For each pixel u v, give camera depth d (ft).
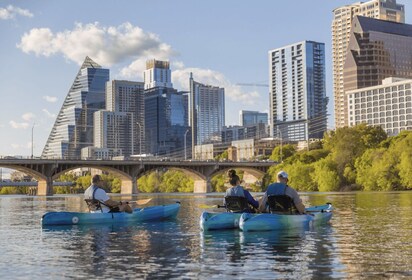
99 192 93.09
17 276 44.37
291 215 77.61
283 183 78.48
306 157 535.19
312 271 44.93
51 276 44.04
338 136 544.21
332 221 95.20
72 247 62.03
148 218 98.02
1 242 68.28
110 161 520.42
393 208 138.31
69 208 178.50
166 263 49.52
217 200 252.83
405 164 364.17
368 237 68.90
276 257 52.75
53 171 496.64
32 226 94.73
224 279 42.04
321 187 433.48
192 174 591.78
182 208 154.51
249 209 82.12
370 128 555.28
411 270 44.86
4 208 181.57
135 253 56.24
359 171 407.85
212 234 73.31
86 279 42.60
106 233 77.15
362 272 44.16
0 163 462.19
